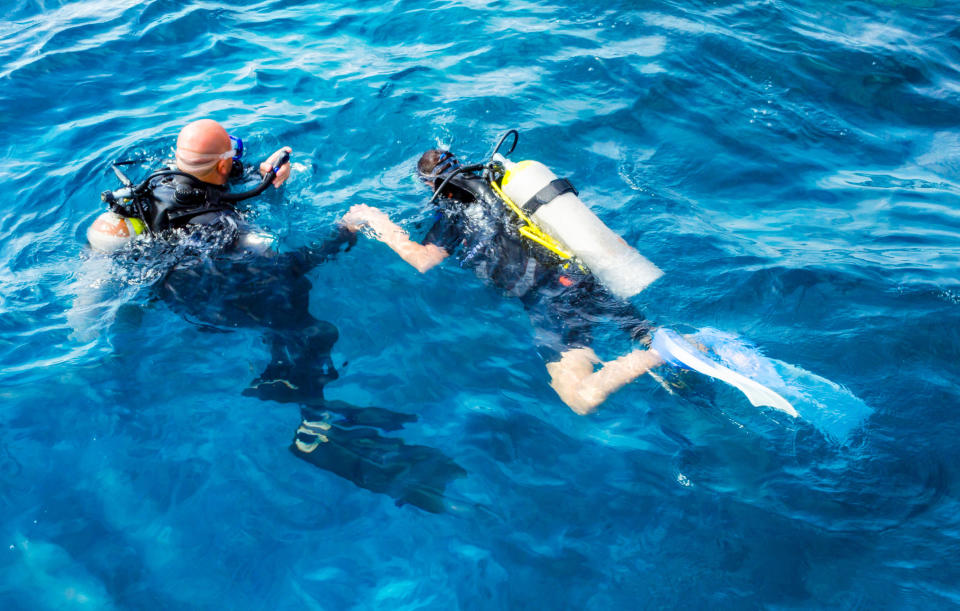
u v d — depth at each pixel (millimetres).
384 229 3793
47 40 5812
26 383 2953
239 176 3963
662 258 3840
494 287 3574
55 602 2240
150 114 4961
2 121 4836
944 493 2641
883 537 2492
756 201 4527
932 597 2305
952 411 2973
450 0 6672
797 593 2326
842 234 4234
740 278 3709
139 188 3395
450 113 5000
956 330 3393
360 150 4613
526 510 2584
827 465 2750
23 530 2443
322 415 2906
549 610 2271
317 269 3588
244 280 3398
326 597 2293
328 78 5434
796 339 3357
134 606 2242
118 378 3010
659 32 6180
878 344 3318
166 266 3365
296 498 2586
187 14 6281
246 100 5133
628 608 2285
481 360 3211
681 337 3287
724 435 2885
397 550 2436
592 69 5637
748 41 6195
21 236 3832
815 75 5883
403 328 3342
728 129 5164
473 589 2324
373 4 6629
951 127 5445
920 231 4277
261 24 6281
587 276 3475
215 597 2281
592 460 2779
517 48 5879
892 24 6816
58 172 4344
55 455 2695
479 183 3770
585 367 3174
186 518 2506
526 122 4965
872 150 5152
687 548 2463
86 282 3355
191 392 2971
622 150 4828
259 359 3129
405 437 2842
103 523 2477
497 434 2873
